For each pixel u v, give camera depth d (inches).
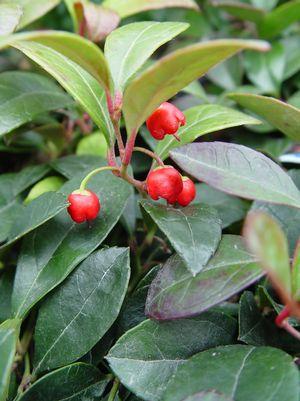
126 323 4.4
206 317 4.2
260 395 3.3
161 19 8.8
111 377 4.3
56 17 8.4
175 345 4.0
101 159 5.9
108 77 4.0
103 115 4.7
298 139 5.0
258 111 5.0
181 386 3.5
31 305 4.3
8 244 4.6
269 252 3.0
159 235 5.4
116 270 4.3
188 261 3.8
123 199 4.8
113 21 6.1
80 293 4.3
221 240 4.1
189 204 4.5
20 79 5.8
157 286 4.0
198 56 3.4
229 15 8.6
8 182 5.7
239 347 3.8
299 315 3.3
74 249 4.5
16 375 4.6
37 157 6.9
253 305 4.3
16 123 5.3
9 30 5.0
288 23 7.6
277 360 3.6
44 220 4.3
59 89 6.1
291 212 4.9
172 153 4.1
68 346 4.2
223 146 4.2
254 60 7.6
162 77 3.5
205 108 5.2
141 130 5.9
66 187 5.0
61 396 4.1
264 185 4.1
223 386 3.4
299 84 7.5
